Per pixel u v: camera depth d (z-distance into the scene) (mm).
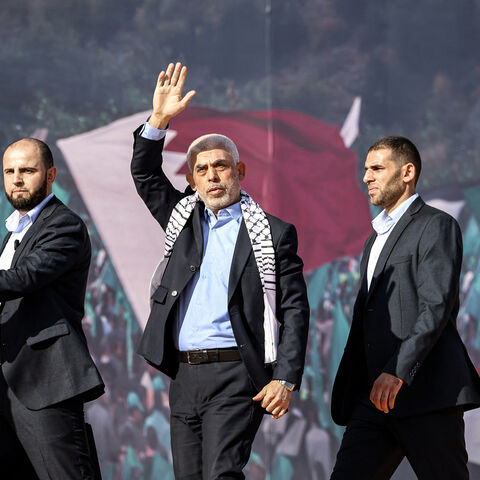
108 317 18969
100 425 18562
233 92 20438
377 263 11539
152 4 20266
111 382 18781
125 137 19703
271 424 19469
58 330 10695
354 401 11820
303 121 20656
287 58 20766
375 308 11414
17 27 19359
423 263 11016
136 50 20062
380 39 21125
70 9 19719
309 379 19734
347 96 20891
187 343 10672
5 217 18641
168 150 19781
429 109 21062
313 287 20094
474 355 19969
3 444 11039
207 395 10539
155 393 18953
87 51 19734
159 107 11516
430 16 21328
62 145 19281
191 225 11344
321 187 20469
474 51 21328
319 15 21000
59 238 10898
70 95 19484
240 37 20609
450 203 20781
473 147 21000
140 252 19312
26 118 19156
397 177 11711
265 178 20297
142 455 18703
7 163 11312
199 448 10805
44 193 11391
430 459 10922
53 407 10648
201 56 20391
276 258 10820
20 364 10656
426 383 10945
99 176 19375
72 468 10641
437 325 10531
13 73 19203
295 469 19406
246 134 20359
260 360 10422
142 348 10906
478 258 20422
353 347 11836
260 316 10617
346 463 11352
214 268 10867
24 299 10859
